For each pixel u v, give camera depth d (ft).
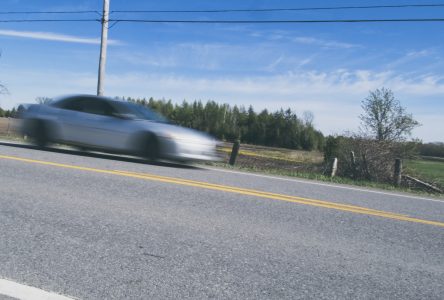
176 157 29.66
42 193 17.16
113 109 32.04
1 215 13.67
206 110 410.72
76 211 14.79
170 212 15.62
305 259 11.73
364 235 14.75
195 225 14.15
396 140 51.90
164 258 10.91
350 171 49.19
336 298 9.38
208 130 399.65
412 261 12.36
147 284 9.31
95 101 33.04
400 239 14.65
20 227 12.60
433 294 10.03
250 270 10.58
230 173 29.32
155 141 29.96
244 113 403.34
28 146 35.17
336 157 48.29
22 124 35.42
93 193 17.84
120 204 16.26
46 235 12.05
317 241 13.53
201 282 9.62
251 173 30.96
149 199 17.51
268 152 130.72
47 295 8.45
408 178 46.73
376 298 9.55
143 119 31.78
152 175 23.50
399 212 19.60
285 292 9.47
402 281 10.70
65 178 20.71
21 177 20.21
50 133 33.88
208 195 19.35
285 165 64.13
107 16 56.70
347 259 12.04
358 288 10.03
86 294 8.63
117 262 10.43
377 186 33.27
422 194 30.22
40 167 23.40
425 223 17.57
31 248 10.98
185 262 10.76
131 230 13.05
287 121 361.92
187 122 411.34
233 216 15.80
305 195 21.98
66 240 11.75
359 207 19.83
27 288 8.68
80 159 28.48
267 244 12.76
